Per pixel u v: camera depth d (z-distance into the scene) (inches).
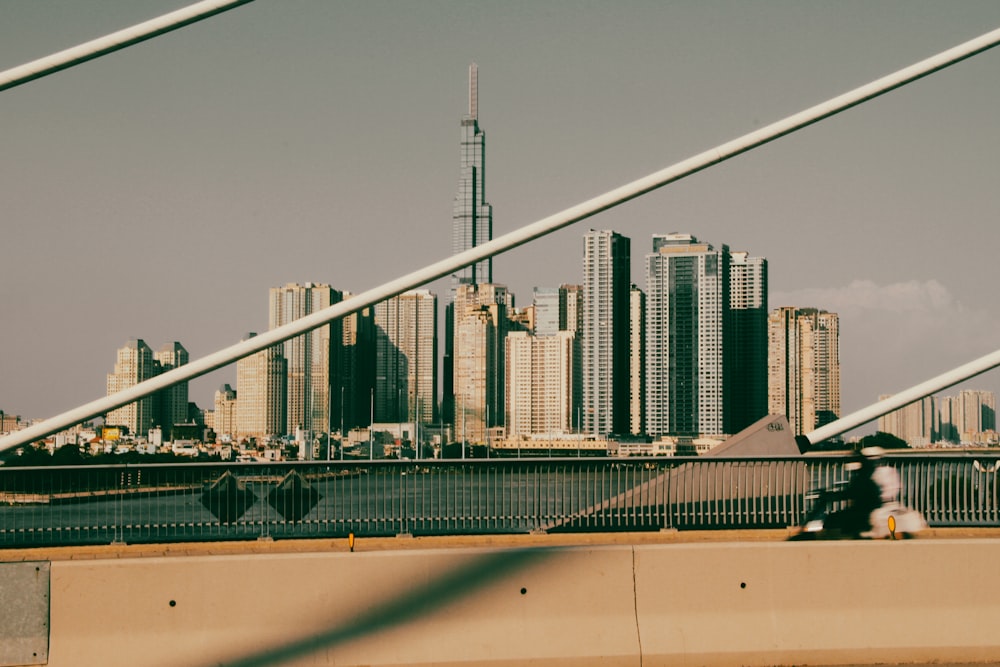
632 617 531.8
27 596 494.6
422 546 604.1
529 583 529.0
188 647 500.1
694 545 544.7
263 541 605.0
